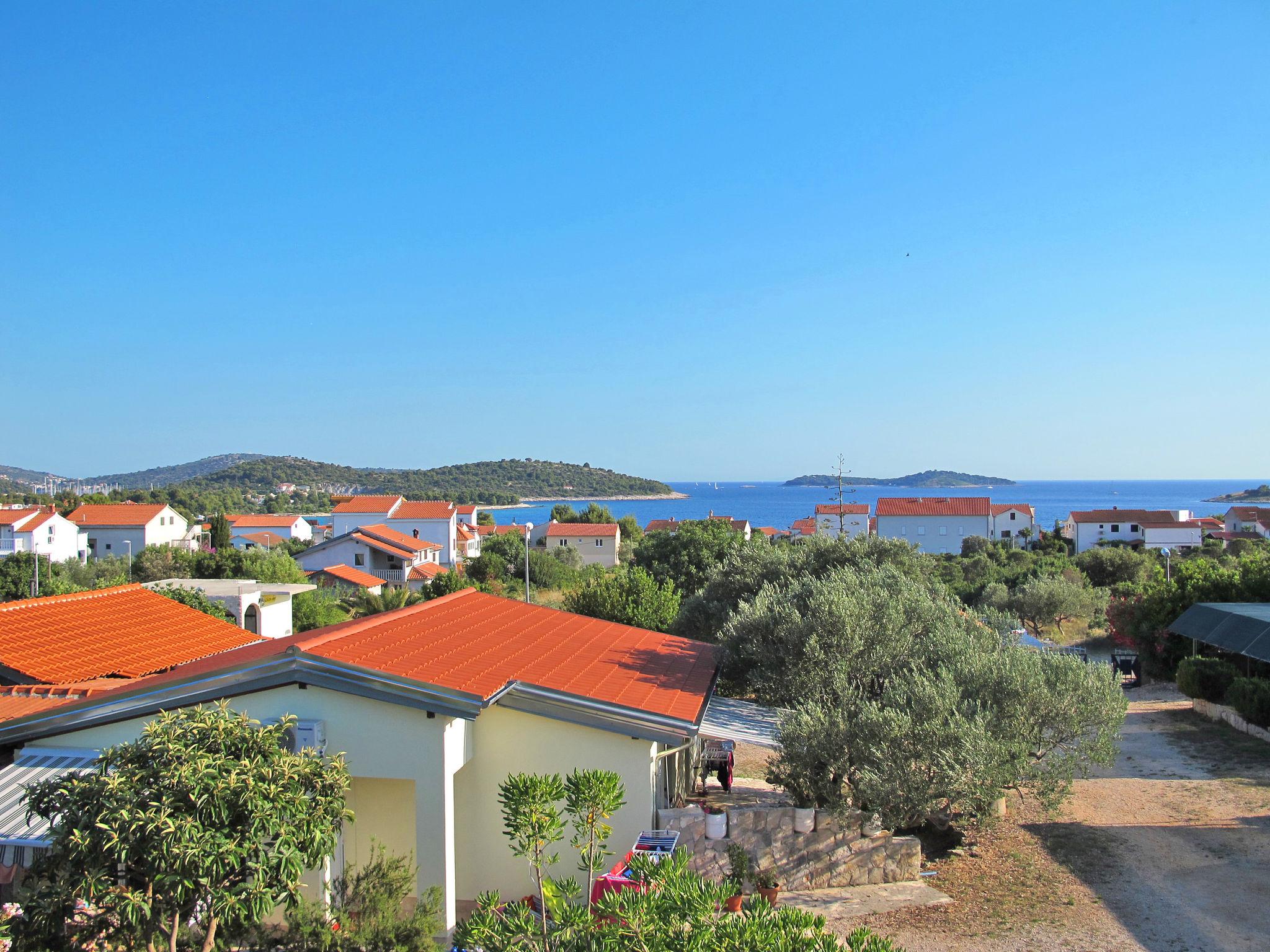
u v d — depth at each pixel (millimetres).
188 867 7176
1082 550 100938
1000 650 17484
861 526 104688
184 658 18359
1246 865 13797
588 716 12430
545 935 6312
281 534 112688
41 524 77062
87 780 7777
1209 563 38812
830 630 17516
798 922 5910
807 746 13648
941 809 15984
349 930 8984
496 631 17344
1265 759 21312
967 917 11938
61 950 7852
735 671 19578
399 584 65500
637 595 31953
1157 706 29516
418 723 11352
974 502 104625
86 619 18625
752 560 30141
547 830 7348
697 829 12875
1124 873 13602
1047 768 14164
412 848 12461
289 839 7641
